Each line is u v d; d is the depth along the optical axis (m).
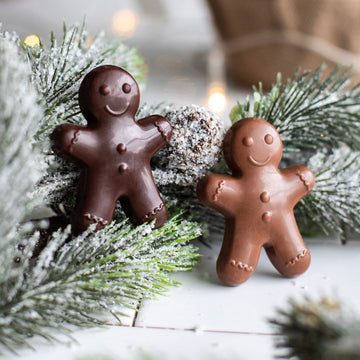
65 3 1.15
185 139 0.38
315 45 0.88
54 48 0.39
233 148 0.38
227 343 0.33
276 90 0.42
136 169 0.37
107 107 0.36
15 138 0.31
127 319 0.35
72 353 0.33
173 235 0.38
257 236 0.38
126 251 0.35
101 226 0.36
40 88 0.38
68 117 0.38
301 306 0.28
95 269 0.34
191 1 1.34
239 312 0.36
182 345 0.33
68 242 0.37
